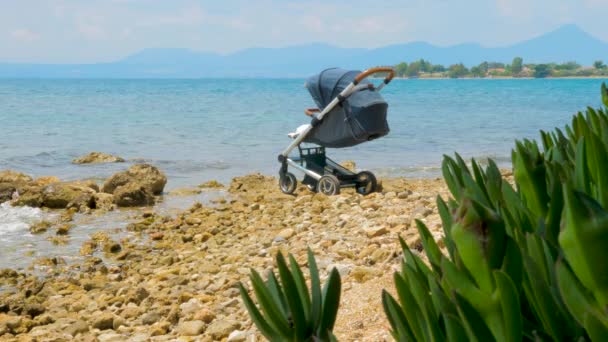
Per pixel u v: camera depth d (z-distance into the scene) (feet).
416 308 2.80
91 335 17.89
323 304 3.56
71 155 71.67
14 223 36.65
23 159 68.39
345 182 38.70
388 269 19.70
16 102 201.87
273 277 3.71
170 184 51.60
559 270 1.98
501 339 2.24
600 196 3.20
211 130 102.89
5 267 27.66
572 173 3.66
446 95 294.87
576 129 5.53
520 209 3.40
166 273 24.73
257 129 104.63
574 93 316.40
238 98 241.55
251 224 33.71
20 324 19.42
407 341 2.83
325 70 37.35
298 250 25.17
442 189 40.73
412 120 126.11
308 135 37.91
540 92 337.31
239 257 26.00
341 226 29.50
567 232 1.95
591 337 1.95
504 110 162.71
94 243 31.12
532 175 3.56
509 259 2.28
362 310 14.58
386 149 75.82
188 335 17.57
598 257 1.90
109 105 185.37
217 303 20.07
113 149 77.82
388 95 298.15
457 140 85.97
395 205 33.09
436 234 22.48
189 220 35.27
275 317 3.41
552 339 2.45
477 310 2.26
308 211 34.76
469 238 2.23
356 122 35.14
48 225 35.99
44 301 22.36
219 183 49.78
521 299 2.85
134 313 19.85
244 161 66.03
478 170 3.95
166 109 164.86
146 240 32.32
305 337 3.45
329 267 21.20
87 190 44.04
